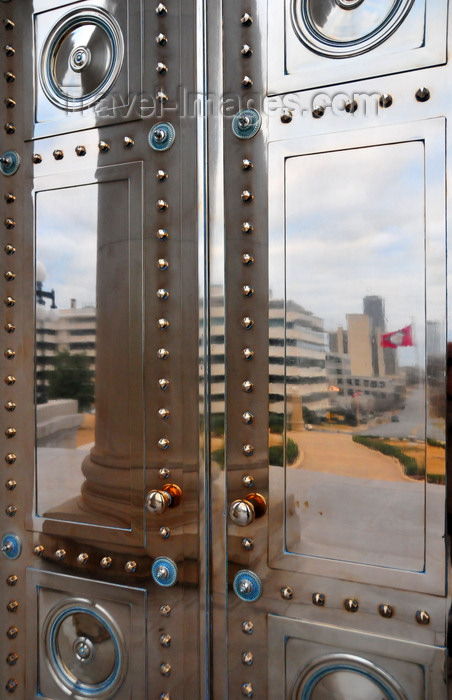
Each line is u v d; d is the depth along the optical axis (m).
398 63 1.10
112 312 1.37
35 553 1.46
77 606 1.41
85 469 1.40
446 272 1.05
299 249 1.18
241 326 1.23
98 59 1.39
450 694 1.05
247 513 1.16
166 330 1.30
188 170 1.28
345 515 1.14
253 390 1.22
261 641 1.21
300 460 1.18
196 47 1.28
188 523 1.28
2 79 1.48
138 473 1.33
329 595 1.15
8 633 1.48
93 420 1.39
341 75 1.15
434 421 1.06
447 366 1.05
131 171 1.34
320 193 1.16
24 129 1.47
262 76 1.22
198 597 1.27
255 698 1.21
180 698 1.28
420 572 1.08
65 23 1.43
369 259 1.12
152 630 1.32
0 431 1.50
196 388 1.27
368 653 1.12
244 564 1.23
